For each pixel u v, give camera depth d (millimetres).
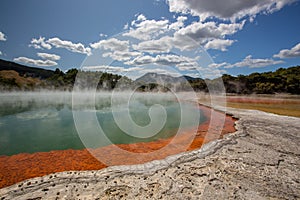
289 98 31078
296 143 6648
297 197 3486
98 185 3883
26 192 3600
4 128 10305
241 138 7230
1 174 4781
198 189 3740
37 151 6723
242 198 3447
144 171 4496
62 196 3486
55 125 10992
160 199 3422
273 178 4168
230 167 4695
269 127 9211
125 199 3426
